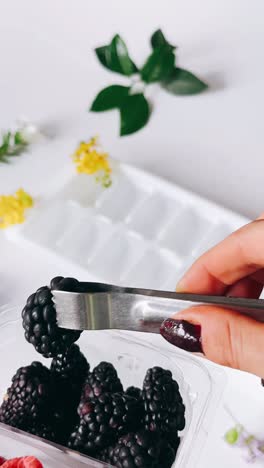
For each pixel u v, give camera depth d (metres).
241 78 0.68
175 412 0.42
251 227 0.45
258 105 0.67
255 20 0.72
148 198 0.61
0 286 0.57
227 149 0.65
